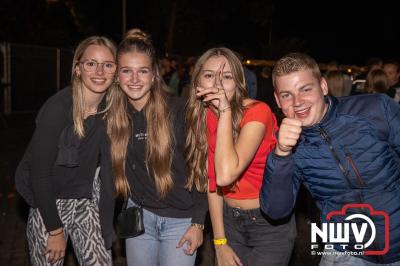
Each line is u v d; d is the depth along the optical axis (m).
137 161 3.07
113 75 3.01
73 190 3.12
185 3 36.88
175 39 38.22
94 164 3.12
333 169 2.51
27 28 27.86
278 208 2.63
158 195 3.07
